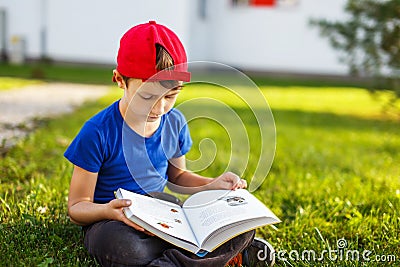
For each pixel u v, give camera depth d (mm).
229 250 2791
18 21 15625
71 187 3018
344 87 14164
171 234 2609
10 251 2924
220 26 16422
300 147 6633
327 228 3701
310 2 15797
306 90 13305
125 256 2672
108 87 11703
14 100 9078
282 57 16234
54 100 9391
